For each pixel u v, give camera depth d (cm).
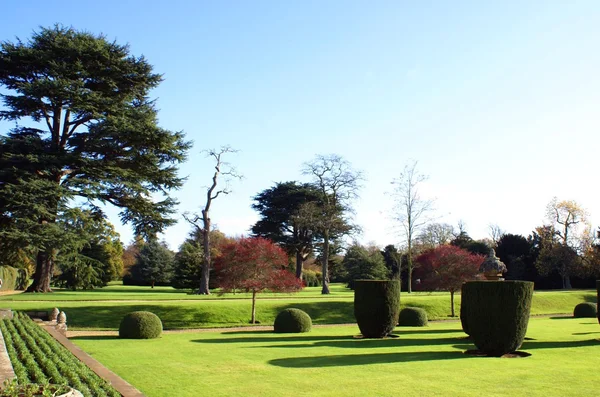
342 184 4706
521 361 1197
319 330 2031
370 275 5175
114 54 2842
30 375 877
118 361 1181
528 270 5144
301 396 833
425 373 1035
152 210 2942
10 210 2488
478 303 1291
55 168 2647
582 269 4825
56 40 2688
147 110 3033
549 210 5212
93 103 2714
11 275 4141
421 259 3070
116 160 2900
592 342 1573
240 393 852
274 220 5094
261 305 2547
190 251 4591
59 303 2334
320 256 5341
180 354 1302
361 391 870
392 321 1748
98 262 2827
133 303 2409
